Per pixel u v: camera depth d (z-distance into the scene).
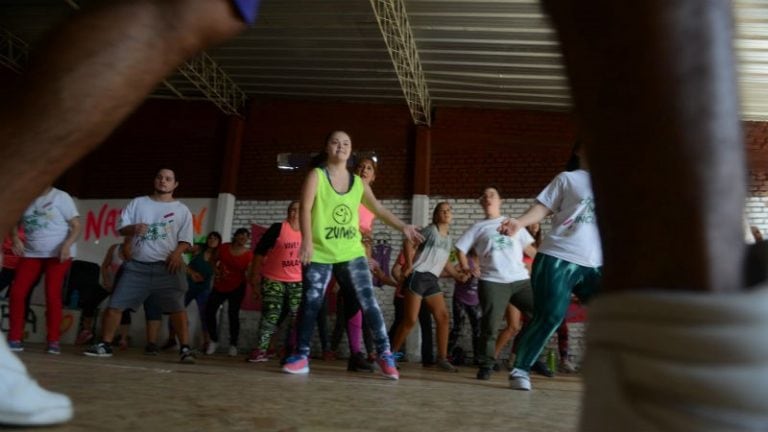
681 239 0.37
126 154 10.03
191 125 9.95
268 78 9.21
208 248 8.22
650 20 0.38
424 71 8.34
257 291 5.59
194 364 4.02
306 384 2.38
